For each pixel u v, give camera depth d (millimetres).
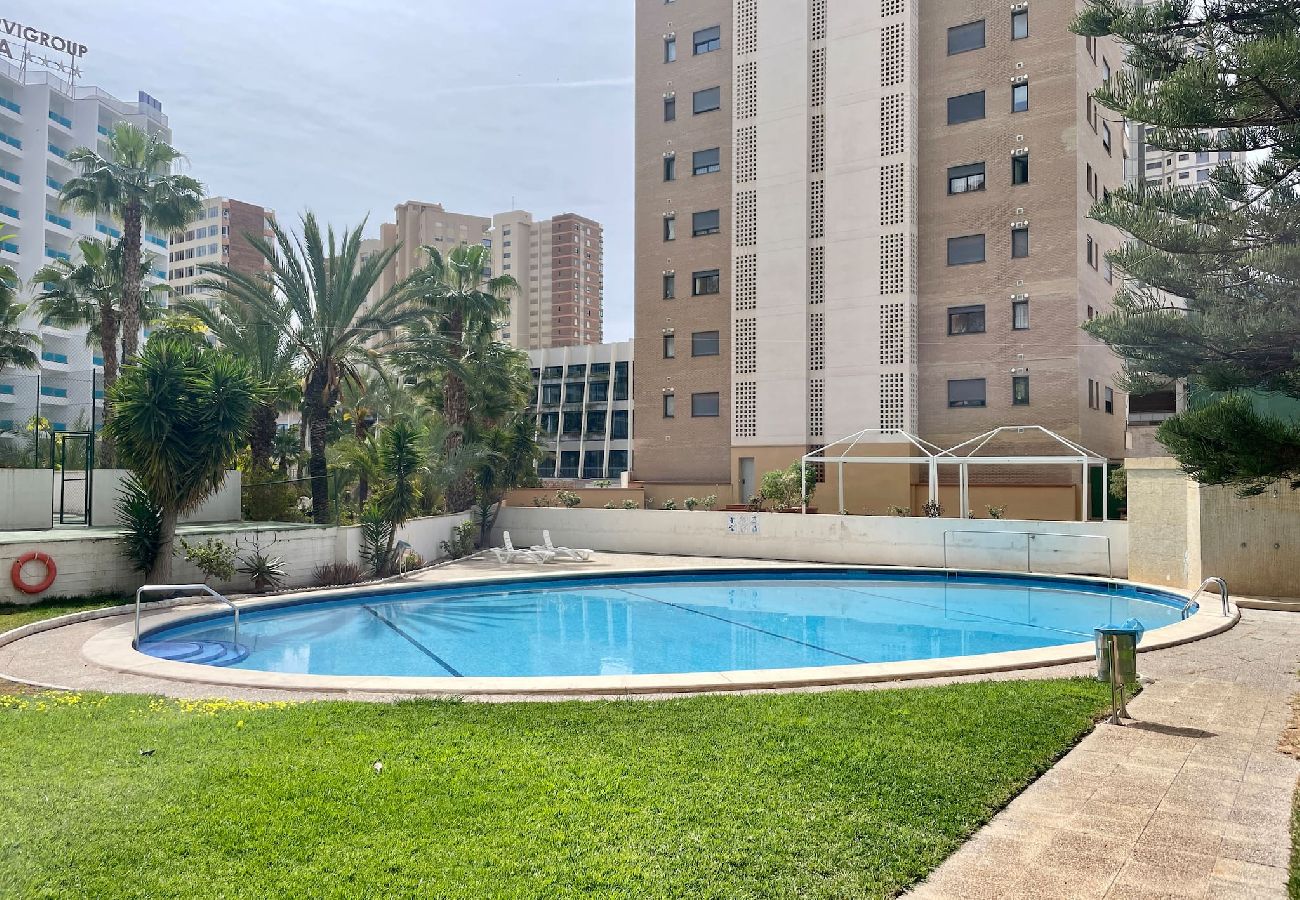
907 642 15500
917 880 4754
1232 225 9367
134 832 5207
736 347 38594
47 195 82062
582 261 137500
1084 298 33344
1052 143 33062
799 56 37375
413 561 24125
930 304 35188
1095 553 23203
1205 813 5785
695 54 42188
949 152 35031
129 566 17453
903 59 34750
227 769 6422
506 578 22109
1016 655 11359
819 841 5168
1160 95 8883
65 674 10531
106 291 34125
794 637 15992
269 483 26453
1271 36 8609
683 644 15258
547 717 8172
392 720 8016
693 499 35938
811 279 37062
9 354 36938
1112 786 6336
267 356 28594
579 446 82062
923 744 7199
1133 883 4730
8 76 80938
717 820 5477
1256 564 17438
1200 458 9047
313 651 14414
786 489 32781
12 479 20375
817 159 37188
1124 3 9562
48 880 4578
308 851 4961
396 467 22422
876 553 26266
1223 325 9039
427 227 136000
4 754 6797
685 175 42156
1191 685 9727
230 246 116375
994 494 32469
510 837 5172
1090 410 34094
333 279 25734
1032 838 5355
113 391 17266
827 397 36125
